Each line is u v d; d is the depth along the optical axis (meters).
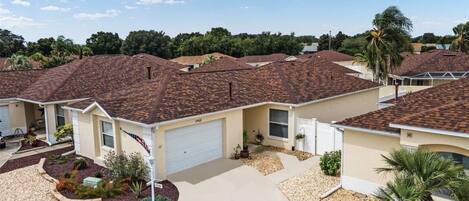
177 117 15.61
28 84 27.09
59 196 13.43
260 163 17.47
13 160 18.92
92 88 24.58
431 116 11.67
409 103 14.84
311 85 22.45
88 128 18.22
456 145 10.67
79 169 16.83
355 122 13.45
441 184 8.85
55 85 24.06
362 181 13.43
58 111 23.45
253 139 21.39
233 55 102.69
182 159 16.62
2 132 24.66
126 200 13.12
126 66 28.41
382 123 12.87
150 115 15.15
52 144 22.27
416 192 8.63
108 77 26.33
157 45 102.88
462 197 8.61
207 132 17.69
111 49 105.00
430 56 47.38
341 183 14.09
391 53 42.81
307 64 26.28
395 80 45.97
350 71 37.75
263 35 108.88
